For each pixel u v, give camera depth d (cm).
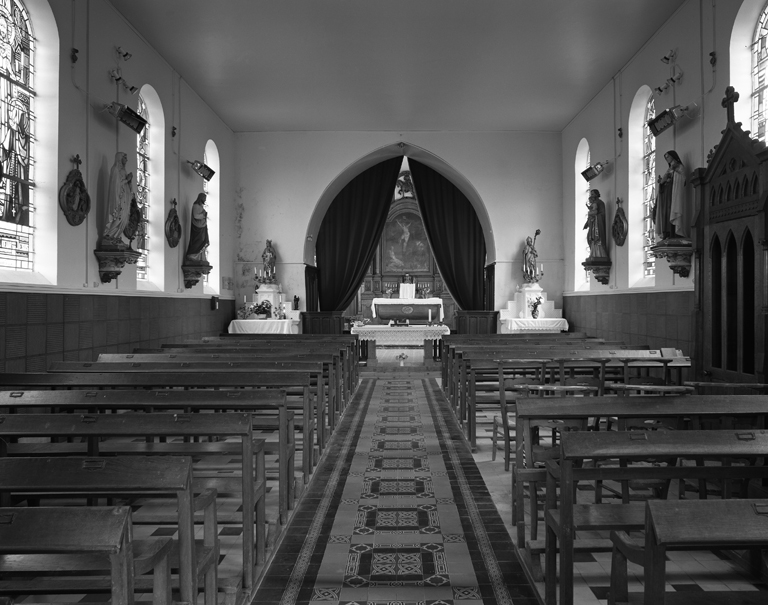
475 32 1366
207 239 1642
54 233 1018
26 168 1000
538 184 2133
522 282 2128
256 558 508
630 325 1493
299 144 2112
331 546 553
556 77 1631
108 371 848
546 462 454
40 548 247
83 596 456
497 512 638
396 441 958
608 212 1667
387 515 631
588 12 1274
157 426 464
